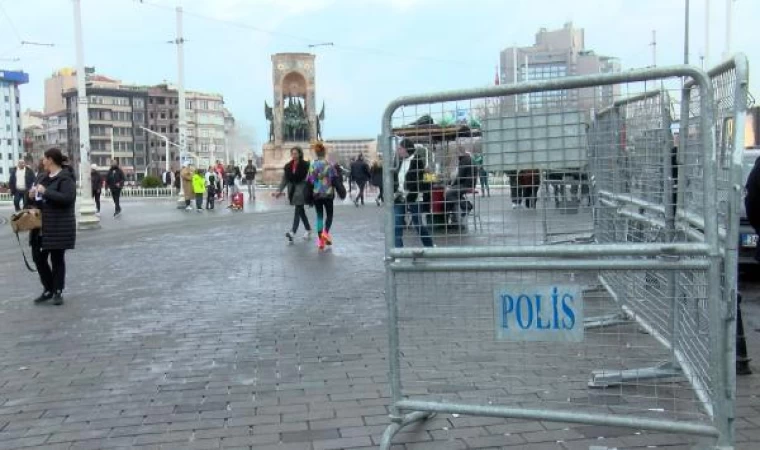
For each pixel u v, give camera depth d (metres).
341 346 6.41
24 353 6.50
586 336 4.75
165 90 150.88
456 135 4.12
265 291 9.27
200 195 27.78
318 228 13.45
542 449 4.07
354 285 9.50
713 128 3.63
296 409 4.84
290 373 5.66
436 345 4.57
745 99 3.57
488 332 4.18
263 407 4.90
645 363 4.96
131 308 8.45
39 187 8.53
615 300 5.31
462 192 4.14
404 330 4.34
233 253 13.41
